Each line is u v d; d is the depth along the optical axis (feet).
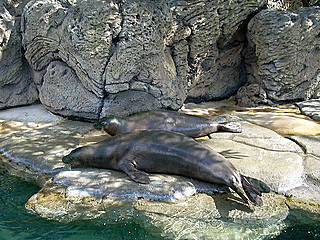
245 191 15.72
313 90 25.38
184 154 16.80
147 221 14.97
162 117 20.36
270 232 14.61
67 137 20.40
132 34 20.79
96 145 17.75
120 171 17.35
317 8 23.91
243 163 17.51
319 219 15.12
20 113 23.44
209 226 14.75
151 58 21.58
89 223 14.97
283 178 16.66
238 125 20.68
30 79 24.57
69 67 22.34
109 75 21.18
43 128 21.49
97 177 16.87
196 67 24.81
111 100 21.93
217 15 23.36
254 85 25.35
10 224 15.02
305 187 16.34
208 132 20.29
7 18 23.30
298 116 23.00
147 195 15.87
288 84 24.73
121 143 17.53
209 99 26.43
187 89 25.02
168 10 21.62
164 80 22.33
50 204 15.69
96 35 20.44
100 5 20.26
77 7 20.76
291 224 14.90
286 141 19.25
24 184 17.34
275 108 24.63
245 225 14.82
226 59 25.89
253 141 19.30
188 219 14.99
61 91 22.48
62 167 17.85
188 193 16.03
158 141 17.35
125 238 14.42
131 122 20.03
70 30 20.72
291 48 23.79
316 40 24.07
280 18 23.47
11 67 23.82
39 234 14.61
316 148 18.49
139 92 22.15
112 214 15.25
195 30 23.17
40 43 22.33
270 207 15.51
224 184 16.24
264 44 24.16
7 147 19.47
